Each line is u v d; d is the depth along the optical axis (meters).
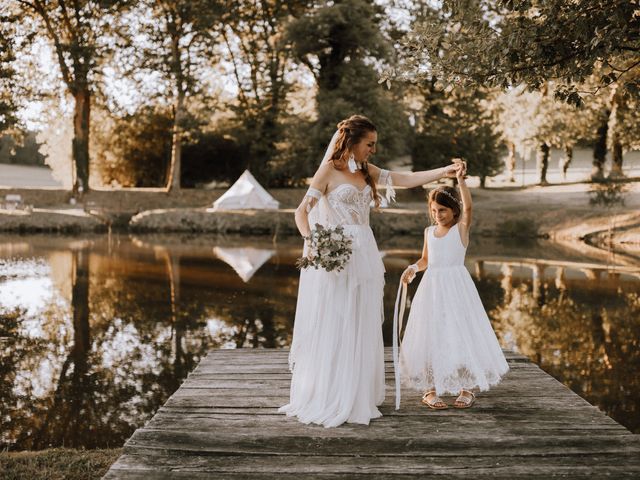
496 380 3.90
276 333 10.20
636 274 16.12
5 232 27.69
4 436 5.95
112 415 6.55
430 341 3.94
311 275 3.88
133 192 34.47
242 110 34.91
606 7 4.10
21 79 31.92
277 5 34.84
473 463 3.22
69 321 11.05
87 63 31.31
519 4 4.46
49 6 32.94
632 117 24.91
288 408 3.89
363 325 3.79
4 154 58.03
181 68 32.94
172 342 9.67
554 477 3.08
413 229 28.25
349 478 3.06
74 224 29.00
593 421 3.75
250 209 31.05
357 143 3.77
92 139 38.03
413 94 35.69
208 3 32.50
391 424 3.70
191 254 20.66
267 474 3.11
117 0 31.61
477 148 34.47
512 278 15.55
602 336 9.81
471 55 4.82
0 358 8.79
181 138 35.28
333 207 3.80
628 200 28.80
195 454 3.34
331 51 32.69
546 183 38.91
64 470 4.41
